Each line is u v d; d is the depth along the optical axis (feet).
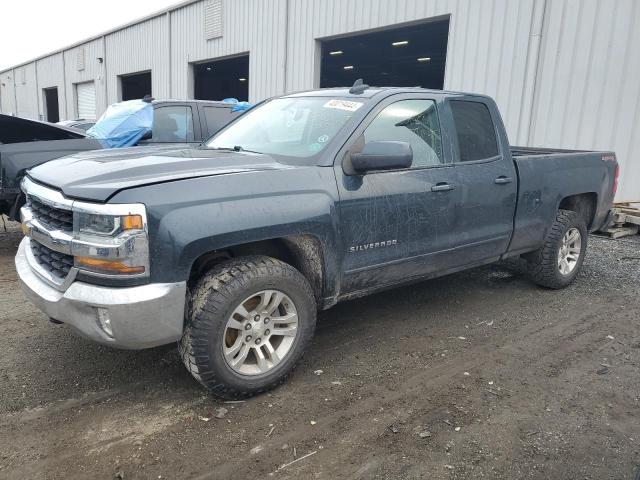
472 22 33.99
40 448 8.86
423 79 95.30
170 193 9.20
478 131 14.90
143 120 25.85
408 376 11.66
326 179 11.13
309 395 10.75
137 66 75.46
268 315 10.55
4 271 18.92
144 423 9.65
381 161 10.97
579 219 17.90
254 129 13.94
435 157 13.52
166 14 66.33
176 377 11.32
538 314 15.70
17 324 13.92
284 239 11.04
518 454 9.04
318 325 14.48
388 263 12.44
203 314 9.59
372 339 13.60
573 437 9.57
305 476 8.35
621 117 27.76
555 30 29.99
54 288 9.77
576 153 18.45
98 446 8.96
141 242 8.87
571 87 29.63
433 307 16.08
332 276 11.37
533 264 17.57
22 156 19.79
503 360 12.57
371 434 9.48
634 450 9.25
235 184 9.90
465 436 9.49
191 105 27.61
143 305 8.91
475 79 34.24
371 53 73.82
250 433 9.42
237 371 10.19
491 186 14.60
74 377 11.21
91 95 92.17
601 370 12.18
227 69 79.10
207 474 8.34
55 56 103.71
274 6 49.44
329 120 12.44
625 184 27.99
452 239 13.80
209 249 9.45
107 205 8.86
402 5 38.17
